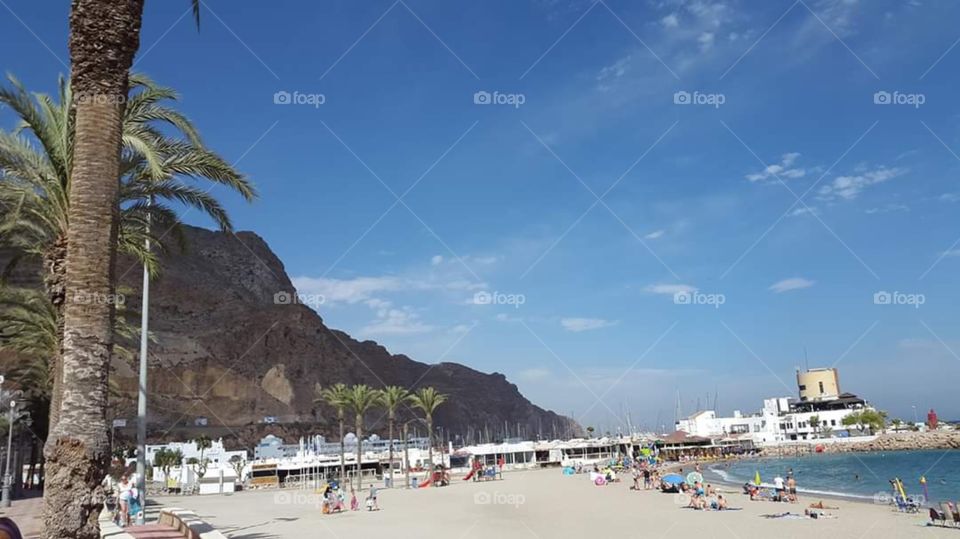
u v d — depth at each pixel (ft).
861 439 433.89
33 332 91.97
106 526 62.44
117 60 34.81
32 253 69.10
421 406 255.91
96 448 31.19
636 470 185.57
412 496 164.55
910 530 79.00
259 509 128.06
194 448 434.30
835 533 77.71
